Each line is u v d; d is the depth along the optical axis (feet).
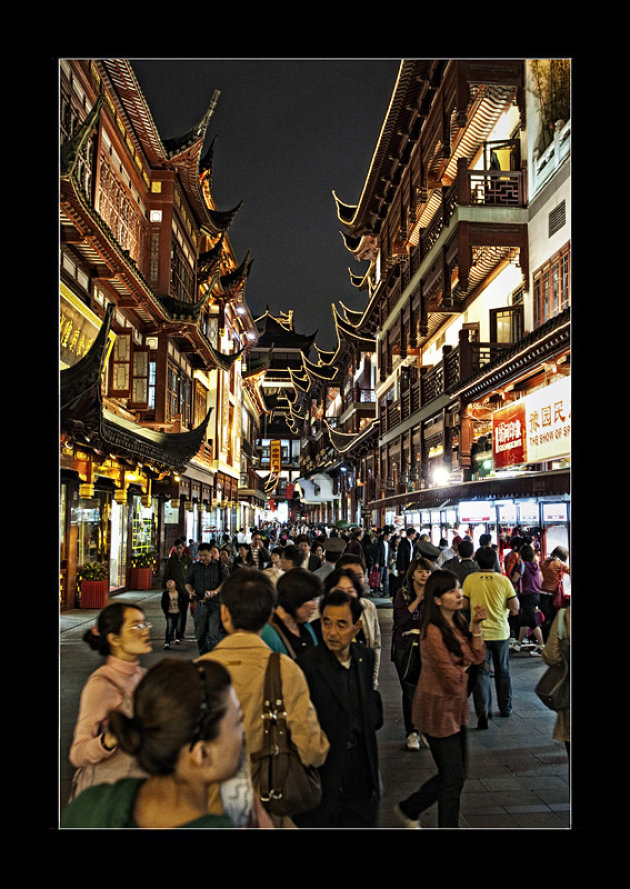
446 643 12.97
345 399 198.80
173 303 72.74
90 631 10.02
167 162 76.43
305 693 9.06
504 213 62.08
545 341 41.63
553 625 15.21
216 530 120.06
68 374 34.60
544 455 38.17
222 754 6.09
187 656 33.09
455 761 12.60
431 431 84.38
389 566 54.80
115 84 59.52
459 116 63.87
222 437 125.18
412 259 92.43
